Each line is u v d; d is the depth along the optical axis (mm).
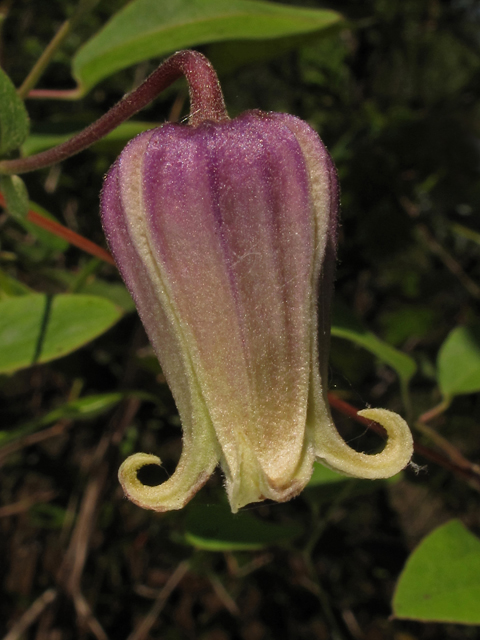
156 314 51
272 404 49
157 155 49
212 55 98
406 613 63
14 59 140
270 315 49
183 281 49
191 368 49
